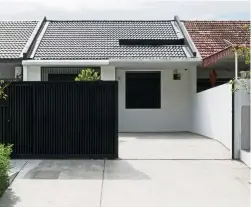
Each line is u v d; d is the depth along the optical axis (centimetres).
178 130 1761
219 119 1195
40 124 945
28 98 945
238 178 790
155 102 1767
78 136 948
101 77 1602
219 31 1911
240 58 1325
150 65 1616
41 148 946
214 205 634
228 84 1059
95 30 1941
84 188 719
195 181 769
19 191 699
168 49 1716
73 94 945
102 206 627
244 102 974
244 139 972
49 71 1623
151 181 766
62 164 896
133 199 662
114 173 823
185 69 1758
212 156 999
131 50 1694
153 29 1966
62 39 1816
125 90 1753
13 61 1571
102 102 948
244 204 639
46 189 712
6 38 1798
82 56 1616
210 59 1438
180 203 643
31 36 1808
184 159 965
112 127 951
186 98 1761
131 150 1085
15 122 944
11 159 938
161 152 1055
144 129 1758
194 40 1794
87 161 927
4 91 938
